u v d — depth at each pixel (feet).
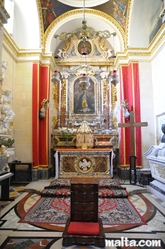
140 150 25.13
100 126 29.76
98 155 22.65
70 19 28.55
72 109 30.27
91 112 30.32
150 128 25.36
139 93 25.85
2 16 14.88
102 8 27.91
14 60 25.80
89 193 10.48
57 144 27.89
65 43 31.78
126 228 11.75
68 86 30.83
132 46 26.86
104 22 28.66
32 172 24.58
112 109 30.22
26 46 26.99
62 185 19.85
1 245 9.81
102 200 17.10
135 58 26.32
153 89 25.73
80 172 22.59
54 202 16.51
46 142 26.30
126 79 27.40
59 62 30.91
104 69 31.35
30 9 25.76
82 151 22.59
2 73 17.65
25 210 14.76
